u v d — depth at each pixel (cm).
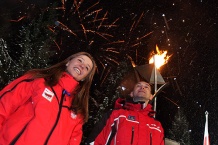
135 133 339
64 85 272
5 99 245
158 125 363
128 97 396
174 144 432
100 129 345
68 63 293
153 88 443
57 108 258
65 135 258
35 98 251
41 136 238
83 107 285
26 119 242
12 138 231
